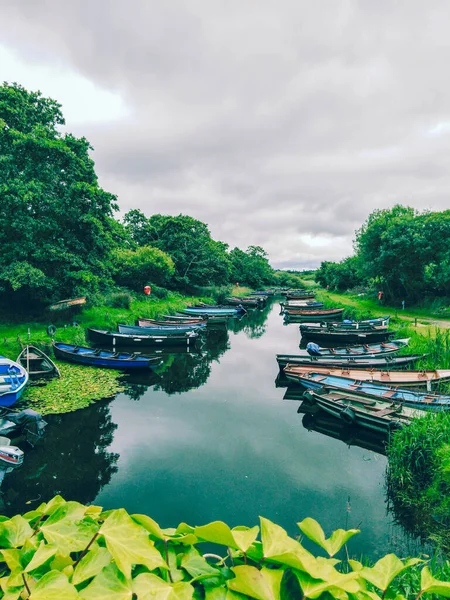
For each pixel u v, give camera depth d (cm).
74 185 1748
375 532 555
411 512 602
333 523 578
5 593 94
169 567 103
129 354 1566
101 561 100
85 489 665
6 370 1115
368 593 101
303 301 4681
